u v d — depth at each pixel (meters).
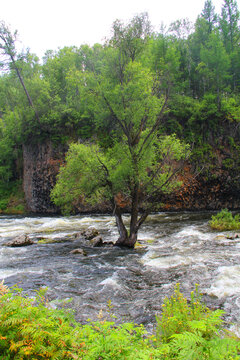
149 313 7.07
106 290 8.78
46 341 2.97
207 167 33.81
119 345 2.95
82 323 6.55
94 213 31.73
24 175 39.38
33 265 11.72
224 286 8.57
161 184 15.43
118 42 14.73
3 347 2.93
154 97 14.25
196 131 35.81
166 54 41.75
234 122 36.03
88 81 14.96
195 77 48.53
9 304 3.27
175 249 13.78
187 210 32.75
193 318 4.02
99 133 33.31
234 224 19.33
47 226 23.31
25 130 36.94
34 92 37.94
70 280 9.80
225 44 56.47
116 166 14.63
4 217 31.81
